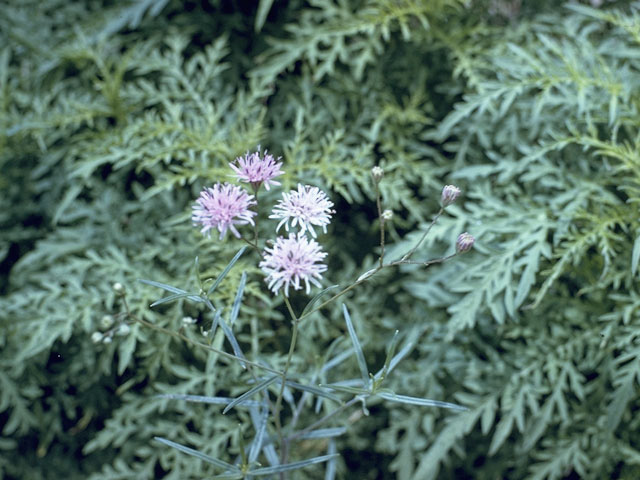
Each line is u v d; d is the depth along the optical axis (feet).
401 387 1.54
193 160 1.47
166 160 1.46
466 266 1.42
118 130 1.59
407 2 1.65
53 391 1.65
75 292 1.47
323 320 1.55
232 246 1.44
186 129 1.52
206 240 1.41
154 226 1.62
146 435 1.54
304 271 0.91
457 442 1.57
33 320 1.45
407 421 1.54
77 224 1.72
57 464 1.69
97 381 1.63
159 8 1.69
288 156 1.51
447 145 1.63
